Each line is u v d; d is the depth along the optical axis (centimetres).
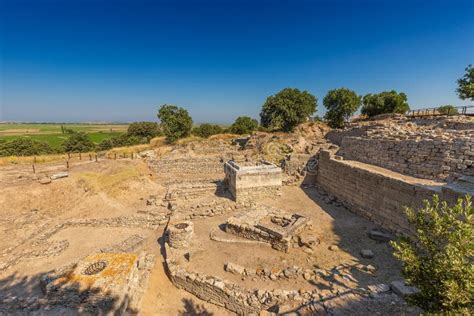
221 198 1992
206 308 960
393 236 1321
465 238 477
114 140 4731
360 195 1705
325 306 784
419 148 1636
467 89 2395
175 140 4066
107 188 2097
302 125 4297
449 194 1074
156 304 974
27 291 1038
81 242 1441
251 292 920
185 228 1276
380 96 4350
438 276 508
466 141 1378
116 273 868
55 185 1955
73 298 798
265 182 1975
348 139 2464
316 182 2364
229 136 4925
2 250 1285
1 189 1772
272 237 1258
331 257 1152
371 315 735
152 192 2231
